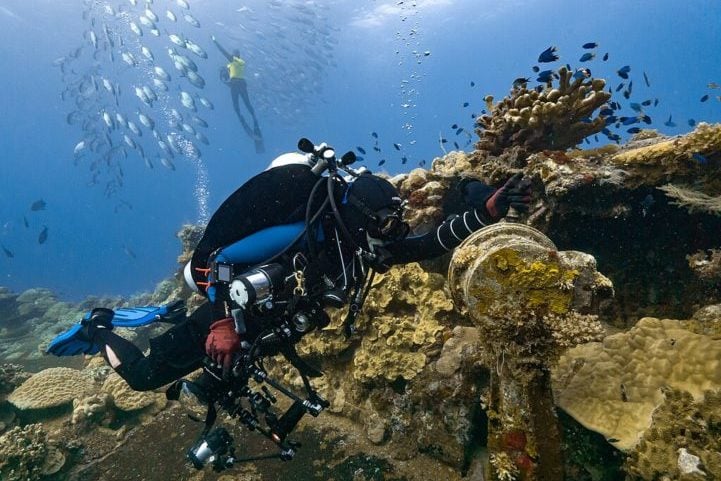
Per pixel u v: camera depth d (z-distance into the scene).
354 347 4.66
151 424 5.09
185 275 2.71
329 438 4.15
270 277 2.18
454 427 3.49
